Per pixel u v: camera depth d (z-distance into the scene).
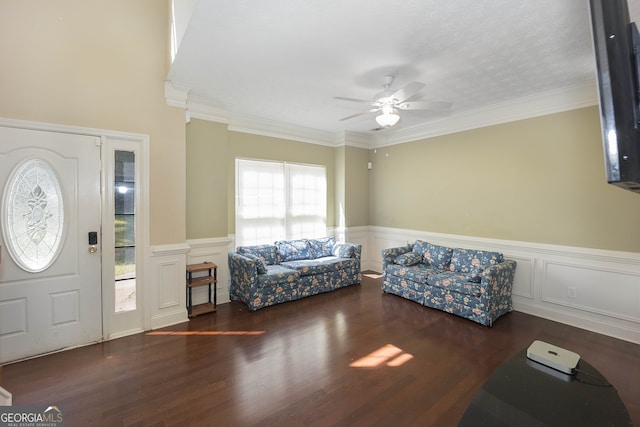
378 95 2.89
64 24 2.77
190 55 2.71
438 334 3.17
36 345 2.69
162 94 3.32
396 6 2.02
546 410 1.10
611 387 1.24
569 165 3.46
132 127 3.14
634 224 3.06
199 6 2.01
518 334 3.17
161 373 2.44
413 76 3.14
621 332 3.11
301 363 2.60
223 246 4.19
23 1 2.59
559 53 2.66
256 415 1.97
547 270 3.63
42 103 2.67
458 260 4.14
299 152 5.27
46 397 2.14
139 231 3.22
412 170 5.23
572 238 3.45
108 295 3.04
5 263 2.55
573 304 3.43
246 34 2.36
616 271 3.15
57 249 2.78
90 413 1.98
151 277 3.28
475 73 3.06
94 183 2.95
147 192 3.24
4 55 2.51
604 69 0.91
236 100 3.91
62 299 2.81
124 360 2.64
